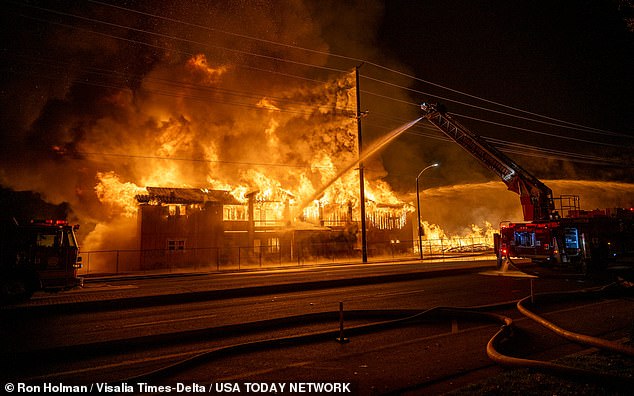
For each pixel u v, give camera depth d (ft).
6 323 30.68
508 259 64.44
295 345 23.54
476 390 14.99
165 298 39.68
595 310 32.68
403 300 39.01
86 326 29.55
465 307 33.65
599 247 57.11
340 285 50.78
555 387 15.01
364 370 18.97
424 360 20.40
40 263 43.04
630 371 16.29
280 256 109.09
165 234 95.35
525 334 25.09
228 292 42.93
